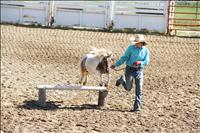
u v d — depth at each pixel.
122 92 15.16
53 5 26.45
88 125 11.62
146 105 13.35
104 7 25.86
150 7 25.17
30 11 26.77
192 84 15.65
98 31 24.80
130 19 25.64
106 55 13.90
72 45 22.16
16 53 21.27
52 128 11.46
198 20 21.62
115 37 23.33
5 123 11.95
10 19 27.02
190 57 18.78
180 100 13.82
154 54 19.78
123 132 11.01
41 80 17.33
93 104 13.92
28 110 13.27
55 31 24.59
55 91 15.59
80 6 26.19
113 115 12.52
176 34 22.47
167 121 11.79
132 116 12.33
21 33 24.11
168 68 18.03
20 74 18.19
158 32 24.19
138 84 12.65
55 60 20.34
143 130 11.13
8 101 14.40
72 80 17.28
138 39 12.36
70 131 11.18
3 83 16.84
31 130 11.33
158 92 14.89
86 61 14.40
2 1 27.00
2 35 23.69
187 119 11.91
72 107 13.60
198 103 13.41
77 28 25.52
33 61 20.17
